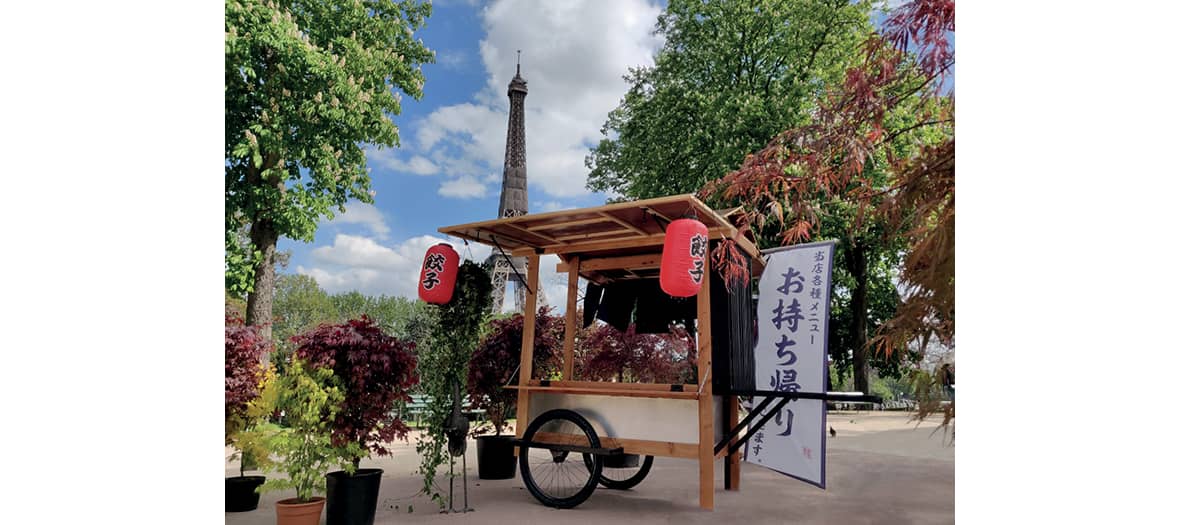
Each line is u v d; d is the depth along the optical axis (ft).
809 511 18.13
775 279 20.26
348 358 16.17
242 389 18.24
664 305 20.52
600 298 21.81
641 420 18.57
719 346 18.34
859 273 54.49
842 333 61.72
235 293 37.60
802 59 48.29
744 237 18.94
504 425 24.81
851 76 10.10
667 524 16.70
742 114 42.98
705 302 17.98
